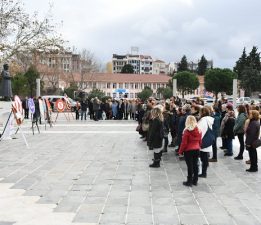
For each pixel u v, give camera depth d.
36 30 35.38
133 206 7.75
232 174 10.97
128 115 35.44
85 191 8.89
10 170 11.28
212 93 86.94
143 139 18.91
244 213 7.37
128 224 6.70
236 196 8.59
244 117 13.27
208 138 10.34
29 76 59.09
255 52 98.56
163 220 6.91
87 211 7.42
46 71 70.25
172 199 8.29
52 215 7.20
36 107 26.17
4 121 21.94
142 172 11.11
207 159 10.43
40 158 13.38
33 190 8.98
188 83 91.25
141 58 182.50
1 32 33.97
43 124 28.23
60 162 12.60
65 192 8.80
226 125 14.08
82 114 34.03
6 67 24.59
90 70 91.38
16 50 35.19
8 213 7.33
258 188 9.33
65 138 19.47
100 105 34.72
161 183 9.76
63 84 83.81
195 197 8.47
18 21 34.47
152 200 8.20
